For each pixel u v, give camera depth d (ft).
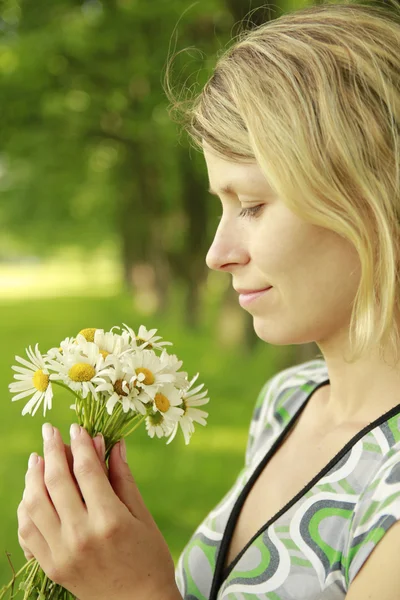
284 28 3.97
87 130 37.88
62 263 163.73
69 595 4.08
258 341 36.86
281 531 3.98
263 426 4.45
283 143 3.82
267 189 3.92
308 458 4.15
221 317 41.29
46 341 51.06
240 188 3.94
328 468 4.00
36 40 30.68
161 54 29.40
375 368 4.06
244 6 23.57
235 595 3.98
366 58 3.85
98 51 31.50
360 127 3.82
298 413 4.34
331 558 3.89
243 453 20.42
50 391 3.97
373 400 4.07
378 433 3.97
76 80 32.91
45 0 30.99
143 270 69.51
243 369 34.14
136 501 3.98
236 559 4.07
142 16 28.91
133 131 34.76
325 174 3.81
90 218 66.74
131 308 69.05
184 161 37.19
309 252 3.92
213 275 49.88
